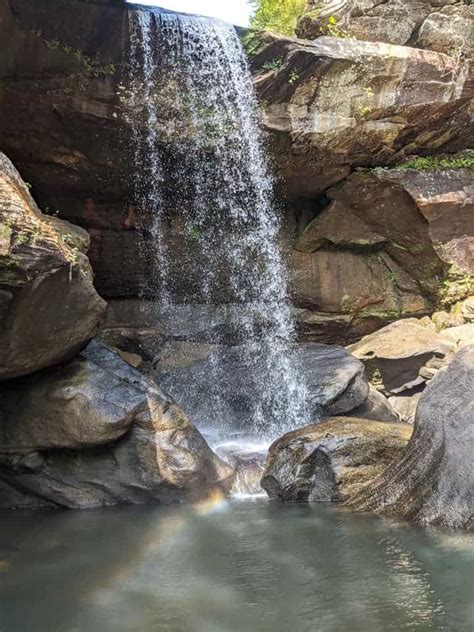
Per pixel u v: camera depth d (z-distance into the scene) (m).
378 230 11.98
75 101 9.10
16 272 5.40
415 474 5.87
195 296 11.76
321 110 10.31
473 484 5.28
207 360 10.70
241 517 6.05
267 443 8.91
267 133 10.29
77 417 6.69
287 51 9.74
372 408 9.64
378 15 11.13
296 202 12.23
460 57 10.70
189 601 4.02
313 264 12.08
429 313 12.19
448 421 5.77
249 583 4.29
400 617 3.67
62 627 3.70
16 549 5.16
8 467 6.88
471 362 5.99
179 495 6.81
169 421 7.05
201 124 9.95
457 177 11.49
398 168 11.38
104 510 6.55
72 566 4.72
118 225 11.05
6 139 9.19
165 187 10.82
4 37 8.15
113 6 8.77
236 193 11.41
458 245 11.60
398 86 10.46
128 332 10.77
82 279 6.26
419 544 4.93
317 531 5.43
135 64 9.22
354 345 11.62
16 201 5.65
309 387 9.39
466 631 3.46
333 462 6.59
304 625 3.62
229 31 9.75
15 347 6.03
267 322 11.76
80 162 9.89
